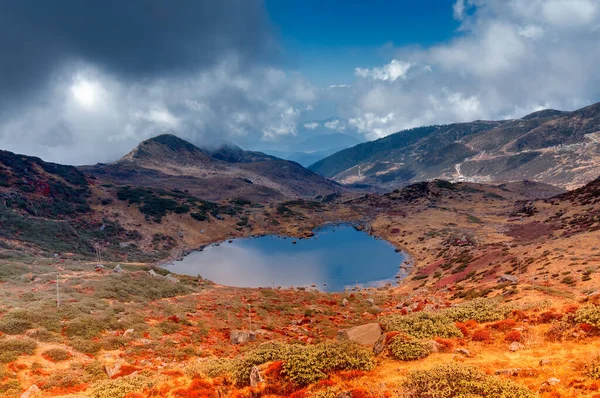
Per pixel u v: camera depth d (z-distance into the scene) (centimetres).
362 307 5922
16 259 7712
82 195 17538
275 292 7000
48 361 2748
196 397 1817
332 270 12212
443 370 1516
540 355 1742
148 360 3080
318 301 6406
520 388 1311
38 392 2288
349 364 1809
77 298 4397
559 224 12638
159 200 19275
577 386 1294
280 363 1880
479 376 1441
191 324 4294
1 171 15900
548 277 5141
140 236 15550
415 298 6400
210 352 3509
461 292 6022
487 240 12381
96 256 11906
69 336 3281
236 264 13400
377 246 15488
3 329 3119
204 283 7650
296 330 4491
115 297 4884
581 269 4950
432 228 16225
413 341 2002
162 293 5659
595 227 9475
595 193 15375
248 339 3991
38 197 15375
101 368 2731
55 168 19275
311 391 1619
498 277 6319
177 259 14188
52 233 12225
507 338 2028
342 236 18112
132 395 1880
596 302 2312
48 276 5616
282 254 14900
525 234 12600
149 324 4034
